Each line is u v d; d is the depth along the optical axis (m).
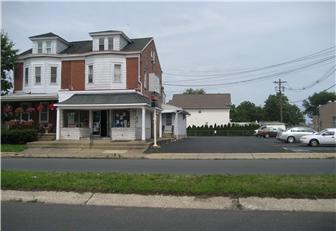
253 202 9.23
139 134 30.89
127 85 32.09
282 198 9.46
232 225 7.52
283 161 19.12
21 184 10.88
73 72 33.50
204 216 8.23
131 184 10.70
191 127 69.94
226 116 76.06
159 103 39.16
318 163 17.81
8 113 33.66
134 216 8.27
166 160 20.39
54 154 23.30
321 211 8.62
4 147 26.70
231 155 22.20
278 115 108.88
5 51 34.44
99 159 21.17
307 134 34.03
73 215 8.38
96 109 30.48
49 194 10.23
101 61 32.16
